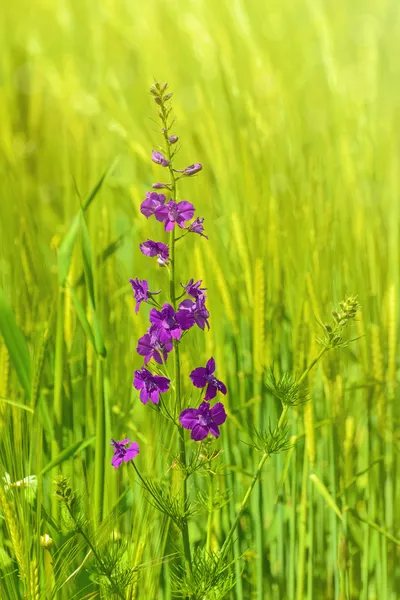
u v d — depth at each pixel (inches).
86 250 44.8
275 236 48.9
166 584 45.7
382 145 57.8
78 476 47.4
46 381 49.1
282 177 51.9
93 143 52.5
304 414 46.3
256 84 56.1
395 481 49.7
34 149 59.9
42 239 55.4
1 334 44.3
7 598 42.3
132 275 50.7
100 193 49.6
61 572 42.2
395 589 49.7
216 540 46.8
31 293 48.5
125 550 42.2
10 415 43.4
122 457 41.0
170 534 45.8
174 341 40.3
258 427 47.8
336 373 47.1
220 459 46.9
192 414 40.0
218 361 47.4
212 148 50.9
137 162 52.1
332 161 52.9
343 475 49.1
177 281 48.1
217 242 49.6
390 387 49.3
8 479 41.1
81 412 49.3
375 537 49.7
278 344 49.3
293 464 48.1
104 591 42.7
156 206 39.8
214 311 47.4
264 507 49.7
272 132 53.1
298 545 48.9
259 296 46.4
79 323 49.4
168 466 42.8
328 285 48.0
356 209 51.7
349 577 48.9
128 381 47.4
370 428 49.4
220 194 50.5
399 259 53.6
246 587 48.8
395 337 48.4
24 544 40.9
